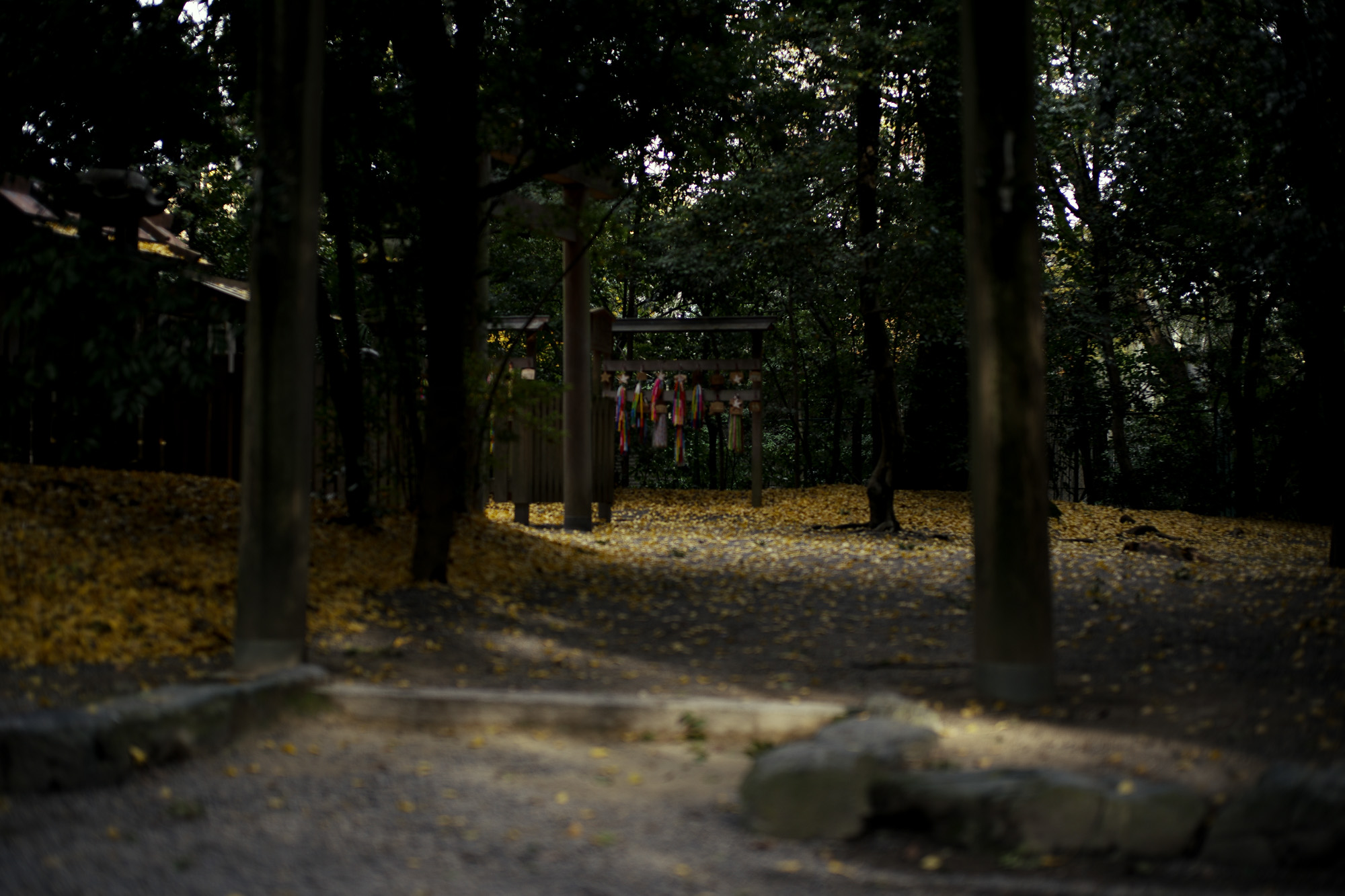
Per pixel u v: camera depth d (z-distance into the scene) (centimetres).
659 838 375
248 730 493
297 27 576
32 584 633
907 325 1894
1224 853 365
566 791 420
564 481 1425
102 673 555
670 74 1004
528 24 1004
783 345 2355
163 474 936
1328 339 1071
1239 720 494
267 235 567
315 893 329
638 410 1802
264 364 569
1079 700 536
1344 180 994
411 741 488
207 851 362
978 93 538
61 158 1044
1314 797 363
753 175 1520
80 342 795
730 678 606
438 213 903
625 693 559
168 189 1186
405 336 1051
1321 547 1419
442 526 818
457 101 880
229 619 660
